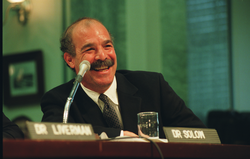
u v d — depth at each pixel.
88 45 5.69
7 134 5.16
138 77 6.30
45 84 14.95
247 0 15.08
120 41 15.50
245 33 15.02
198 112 15.24
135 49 15.48
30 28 15.28
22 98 14.93
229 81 15.06
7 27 15.46
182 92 15.30
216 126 10.64
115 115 5.67
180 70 15.42
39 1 15.34
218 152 3.78
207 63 15.36
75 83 4.70
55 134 3.29
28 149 2.80
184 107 6.16
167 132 3.79
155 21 15.57
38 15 15.30
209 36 15.45
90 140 3.13
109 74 5.73
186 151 3.54
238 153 3.95
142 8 15.60
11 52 15.32
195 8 15.66
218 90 15.16
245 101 14.79
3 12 15.42
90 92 5.93
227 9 15.34
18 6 15.27
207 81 15.30
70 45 5.94
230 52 15.14
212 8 15.51
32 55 15.04
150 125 4.21
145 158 3.31
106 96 5.88
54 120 5.35
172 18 15.56
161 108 6.08
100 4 15.40
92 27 5.82
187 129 3.96
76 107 5.79
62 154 2.92
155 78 6.30
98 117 5.71
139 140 3.65
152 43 15.50
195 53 15.48
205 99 15.24
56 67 14.94
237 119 10.53
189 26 15.61
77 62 5.90
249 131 10.37
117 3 15.65
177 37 15.48
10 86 15.08
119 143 3.19
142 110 5.95
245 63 14.91
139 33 15.55
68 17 15.03
